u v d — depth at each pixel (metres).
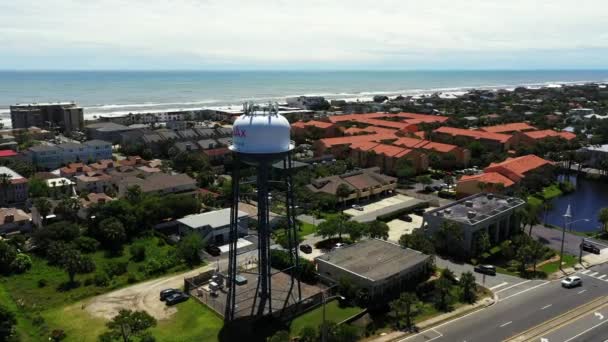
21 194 161.62
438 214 128.62
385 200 172.00
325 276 104.25
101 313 92.44
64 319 90.06
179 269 113.19
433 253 112.19
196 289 101.12
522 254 109.56
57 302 96.56
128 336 81.56
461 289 100.38
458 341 81.44
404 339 82.19
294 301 93.81
